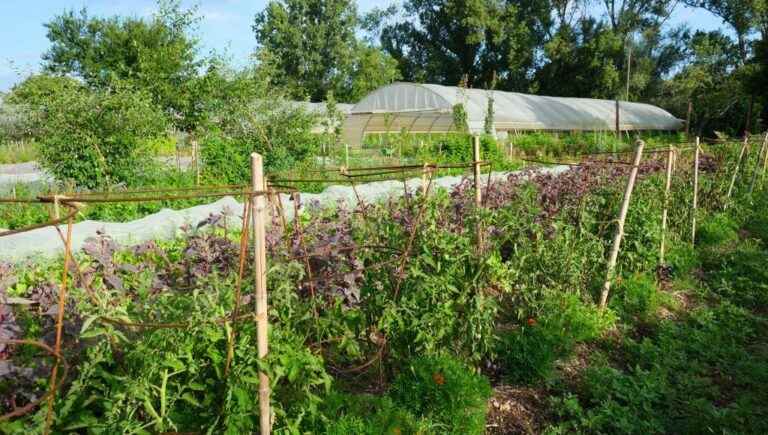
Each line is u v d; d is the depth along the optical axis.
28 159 24.66
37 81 17.78
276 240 3.89
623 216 5.86
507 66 49.47
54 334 2.71
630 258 6.34
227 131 15.70
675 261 7.07
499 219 5.29
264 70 18.94
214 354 2.70
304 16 49.88
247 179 13.38
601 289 5.63
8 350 2.73
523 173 7.15
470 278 3.94
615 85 45.03
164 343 2.56
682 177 8.80
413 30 52.34
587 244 5.60
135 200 2.57
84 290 2.88
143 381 2.47
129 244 6.52
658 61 47.56
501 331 4.73
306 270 3.71
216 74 22.41
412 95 27.34
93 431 2.43
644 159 9.19
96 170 11.06
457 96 24.19
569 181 6.50
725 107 35.62
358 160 17.89
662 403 4.04
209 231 4.69
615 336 5.20
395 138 20.55
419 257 3.74
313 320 3.56
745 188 11.56
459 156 18.56
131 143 11.53
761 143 13.84
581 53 45.84
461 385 3.41
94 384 2.54
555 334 4.57
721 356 4.80
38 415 2.40
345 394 3.43
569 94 47.50
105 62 31.91
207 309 2.70
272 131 14.97
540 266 5.01
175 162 17.27
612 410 3.85
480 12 46.16
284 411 2.92
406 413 3.29
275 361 2.77
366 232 4.41
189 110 23.50
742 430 3.65
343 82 50.53
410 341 3.79
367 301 3.82
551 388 4.22
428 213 4.11
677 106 40.34
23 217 8.80
